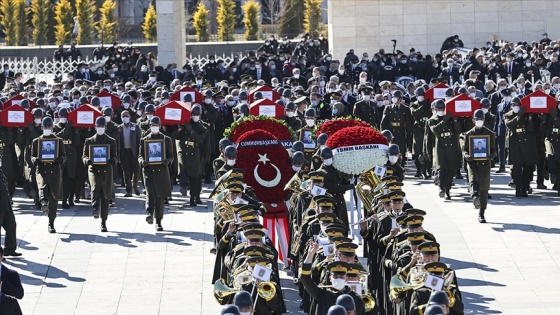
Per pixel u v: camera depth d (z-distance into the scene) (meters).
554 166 53.62
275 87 72.25
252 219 33.34
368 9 112.81
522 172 53.53
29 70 107.88
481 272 39.72
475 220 48.16
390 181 35.81
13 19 145.12
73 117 52.62
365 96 61.66
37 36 144.62
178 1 103.69
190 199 53.56
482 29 112.50
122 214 51.31
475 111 47.84
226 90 68.88
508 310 35.12
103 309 36.25
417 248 29.16
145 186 46.91
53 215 47.00
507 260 41.28
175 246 44.50
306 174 39.19
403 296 28.22
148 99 63.97
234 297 26.06
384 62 89.12
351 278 27.53
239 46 126.25
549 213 49.25
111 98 61.09
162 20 101.81
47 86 83.25
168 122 53.03
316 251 28.83
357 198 43.84
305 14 155.12
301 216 37.97
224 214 36.44
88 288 38.72
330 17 113.44
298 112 56.22
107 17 152.12
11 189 53.59
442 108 52.72
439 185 53.50
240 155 40.78
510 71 84.12
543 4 111.75
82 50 125.25
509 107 60.69
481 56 86.12
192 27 161.75
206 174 60.34
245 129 43.59
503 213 49.56
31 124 52.53
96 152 46.88
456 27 112.62
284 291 37.78
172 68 89.06
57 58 109.62
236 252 31.03
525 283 38.25
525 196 53.72
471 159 47.06
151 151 46.56
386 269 32.69
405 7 112.69
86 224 48.97
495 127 63.00
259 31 151.88
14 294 28.52
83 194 55.72
